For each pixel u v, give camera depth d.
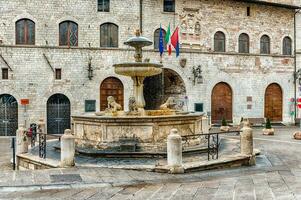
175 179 11.37
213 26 34.34
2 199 9.12
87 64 30.00
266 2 36.00
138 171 12.42
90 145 16.16
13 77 28.36
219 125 33.53
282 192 9.34
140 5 31.59
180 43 33.00
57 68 29.34
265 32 36.78
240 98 35.41
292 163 14.62
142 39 18.00
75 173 11.91
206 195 9.25
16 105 28.53
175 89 34.31
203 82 33.78
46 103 29.06
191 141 16.53
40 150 15.15
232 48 35.19
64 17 29.66
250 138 14.29
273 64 36.97
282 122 37.19
